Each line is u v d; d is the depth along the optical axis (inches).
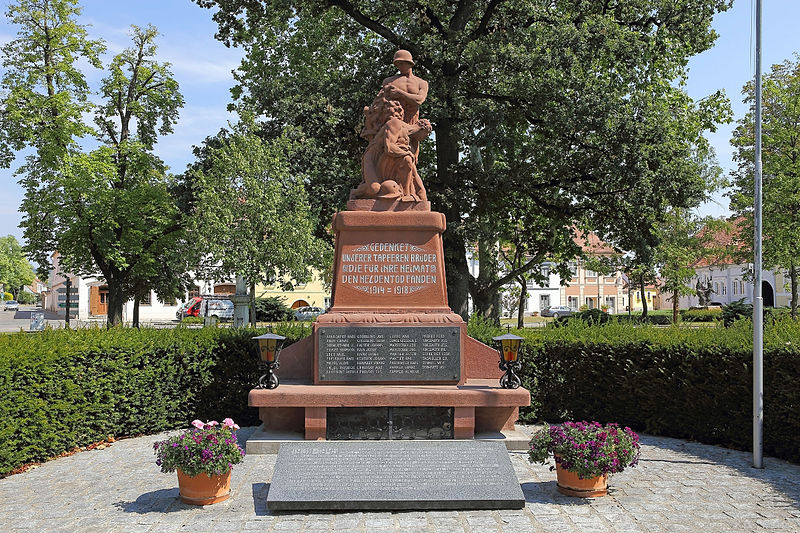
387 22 839.7
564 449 265.1
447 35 722.8
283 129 886.4
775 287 2092.8
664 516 245.4
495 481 259.9
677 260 1392.7
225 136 1208.8
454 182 749.9
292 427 355.9
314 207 908.6
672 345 398.6
